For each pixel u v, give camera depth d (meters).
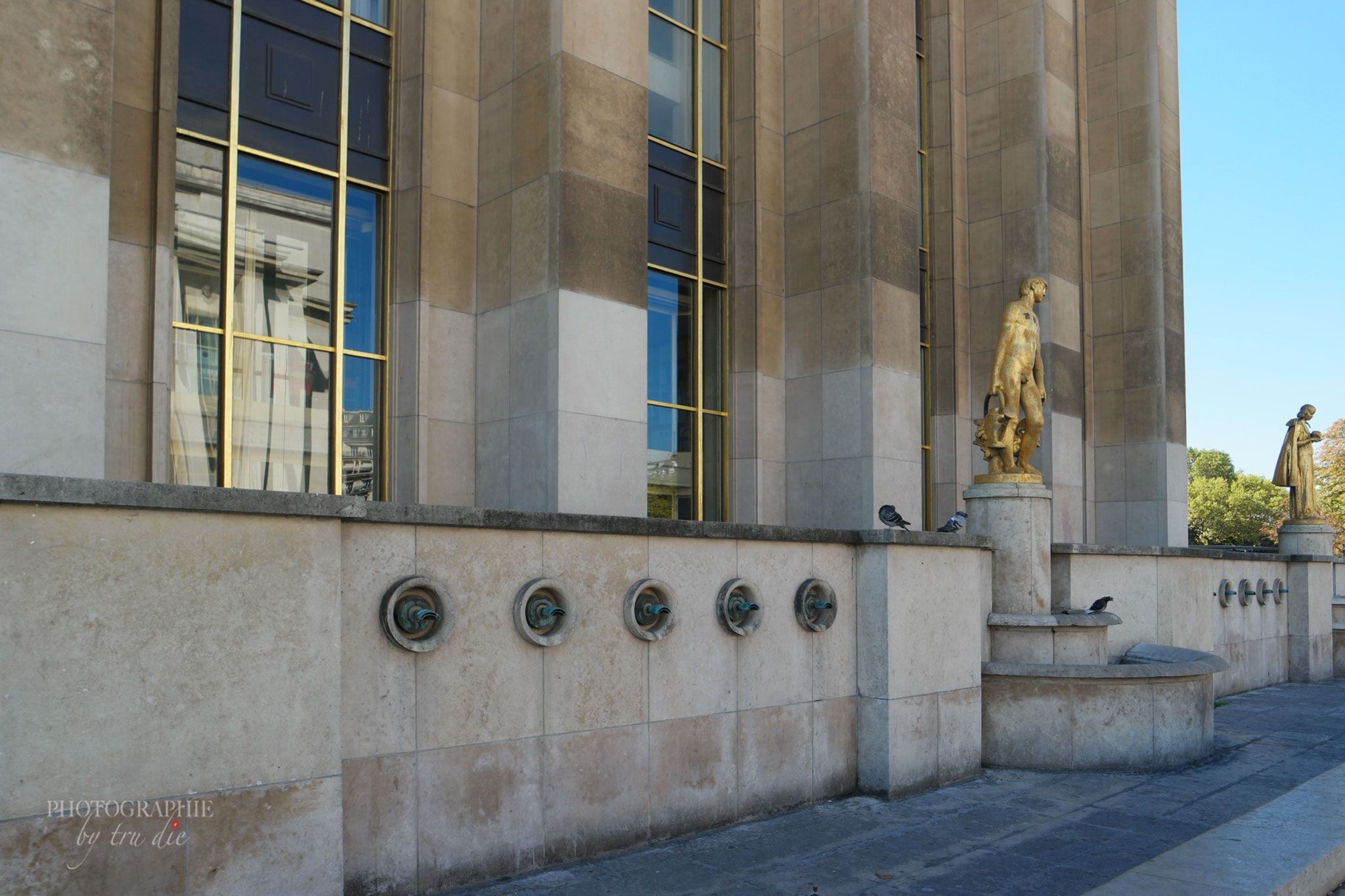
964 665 10.13
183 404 9.08
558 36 10.12
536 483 9.99
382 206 10.66
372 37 10.62
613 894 6.43
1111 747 10.36
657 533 7.71
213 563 5.14
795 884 6.75
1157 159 21.62
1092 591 12.55
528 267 10.28
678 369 13.67
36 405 6.81
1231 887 5.82
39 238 6.88
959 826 8.27
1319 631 19.00
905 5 14.98
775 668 8.62
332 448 10.09
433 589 6.30
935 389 18.09
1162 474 21.11
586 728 7.18
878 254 14.00
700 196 14.06
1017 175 18.42
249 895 5.16
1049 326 18.12
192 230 9.20
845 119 14.22
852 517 13.66
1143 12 21.94
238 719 5.18
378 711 6.08
